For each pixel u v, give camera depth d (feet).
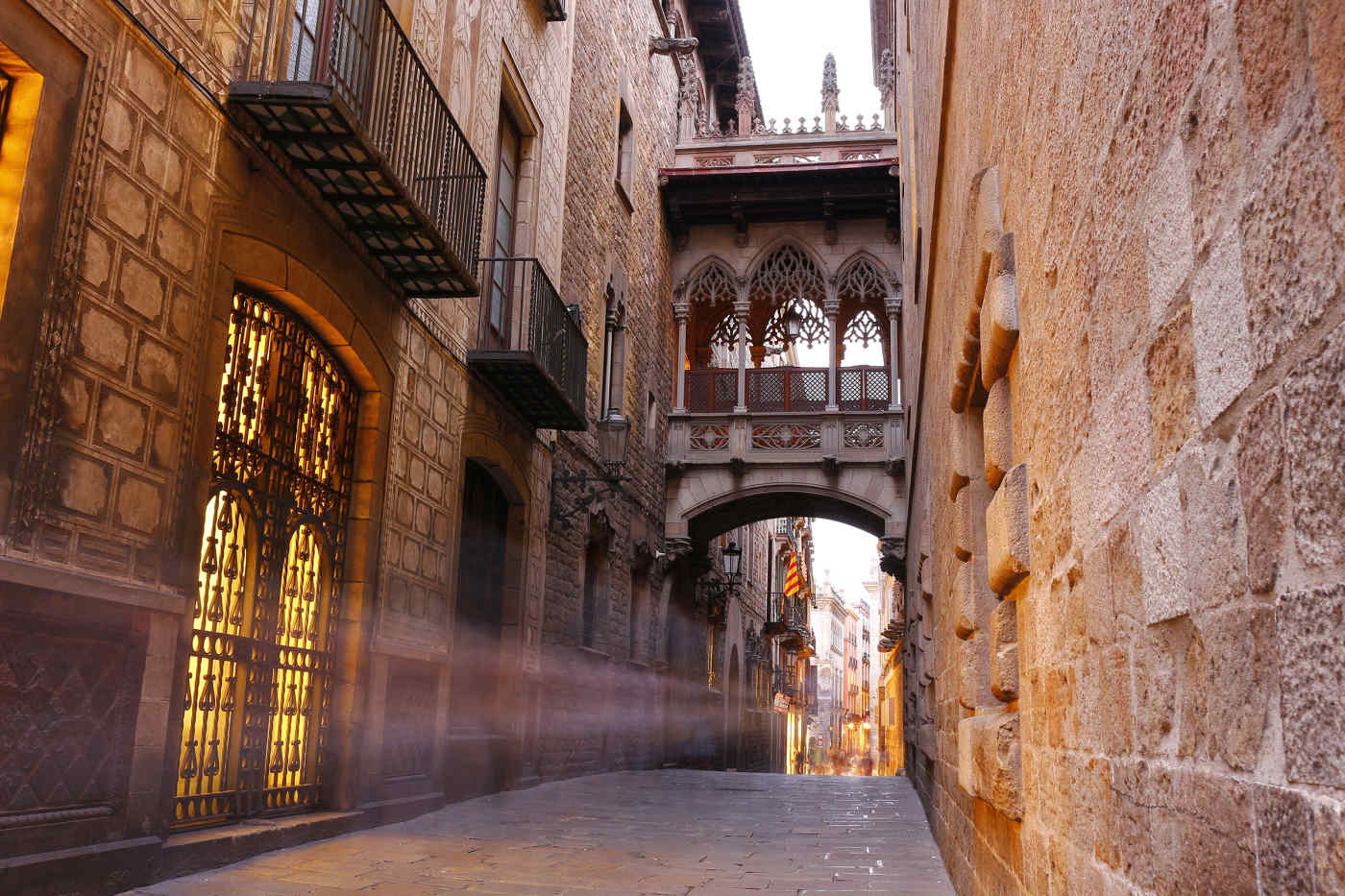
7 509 16.37
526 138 47.75
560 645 50.93
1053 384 8.15
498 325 44.21
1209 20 4.27
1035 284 8.95
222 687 24.00
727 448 75.51
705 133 83.76
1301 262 3.39
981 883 14.07
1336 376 3.14
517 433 44.96
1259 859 3.79
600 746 58.18
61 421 17.52
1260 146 3.72
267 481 25.77
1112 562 6.22
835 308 77.46
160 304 20.35
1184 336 4.73
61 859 16.92
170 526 20.59
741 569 104.37
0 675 16.14
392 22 28.35
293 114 23.08
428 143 31.81
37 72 17.15
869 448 74.43
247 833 22.84
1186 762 4.78
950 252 18.70
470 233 35.73
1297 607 3.46
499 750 43.06
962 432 15.43
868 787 57.72
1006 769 10.31
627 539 64.80
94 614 18.21
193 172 21.49
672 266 80.12
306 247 26.27
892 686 245.24
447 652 36.24
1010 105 10.36
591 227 58.59
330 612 29.07
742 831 32.07
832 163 75.82
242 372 24.72
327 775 28.53
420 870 22.12
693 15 91.35
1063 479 7.81
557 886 20.56
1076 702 7.33
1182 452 4.80
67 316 17.63
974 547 14.65
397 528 32.42
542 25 48.88
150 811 19.65
